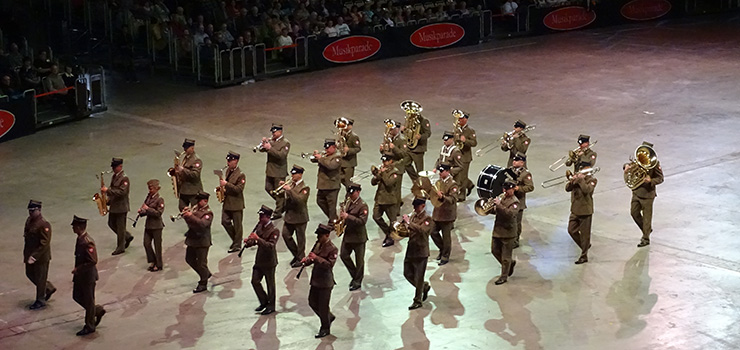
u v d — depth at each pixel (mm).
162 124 32031
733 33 46094
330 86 37312
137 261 20547
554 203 23703
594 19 48250
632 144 28656
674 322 17094
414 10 44781
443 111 33062
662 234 21344
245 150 28688
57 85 32781
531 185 20484
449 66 40656
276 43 39438
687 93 35031
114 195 20625
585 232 19719
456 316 17609
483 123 31484
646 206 20422
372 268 20000
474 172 26297
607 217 22500
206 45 37469
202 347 16625
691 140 28969
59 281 19547
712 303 17828
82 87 32594
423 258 17625
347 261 18766
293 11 41625
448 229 19891
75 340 16984
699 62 40188
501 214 18688
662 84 36531
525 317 17484
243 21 40594
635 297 18172
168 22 39594
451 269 19828
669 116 31891
